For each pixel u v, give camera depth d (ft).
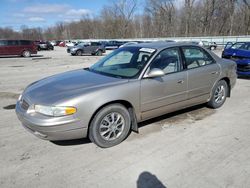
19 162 10.37
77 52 79.66
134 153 11.03
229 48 30.40
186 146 11.60
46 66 46.44
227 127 13.79
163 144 11.82
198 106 17.37
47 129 10.04
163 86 12.88
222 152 11.02
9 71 39.14
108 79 12.07
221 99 17.03
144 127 13.76
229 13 160.76
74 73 13.89
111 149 11.43
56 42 184.44
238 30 158.51
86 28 273.13
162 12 195.83
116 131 11.77
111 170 9.78
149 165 10.07
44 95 10.84
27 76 33.65
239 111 16.51
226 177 9.21
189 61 14.47
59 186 8.84
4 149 11.46
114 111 11.43
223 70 16.35
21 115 10.90
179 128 13.65
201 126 13.93
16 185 8.89
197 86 14.76
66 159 10.61
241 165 9.97
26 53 73.41
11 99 20.54
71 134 10.44
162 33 199.72
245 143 11.85
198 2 175.01
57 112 10.04
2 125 14.39
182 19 187.62
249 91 22.54
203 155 10.78
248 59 26.91
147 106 12.50
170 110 13.83
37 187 8.79
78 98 10.34
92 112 10.62
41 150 11.38
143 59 12.99
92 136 11.14
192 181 9.02
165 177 9.29
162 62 13.12
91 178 9.28
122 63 13.78
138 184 8.91
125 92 11.46
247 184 8.81
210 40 121.19
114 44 118.21
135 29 219.82
